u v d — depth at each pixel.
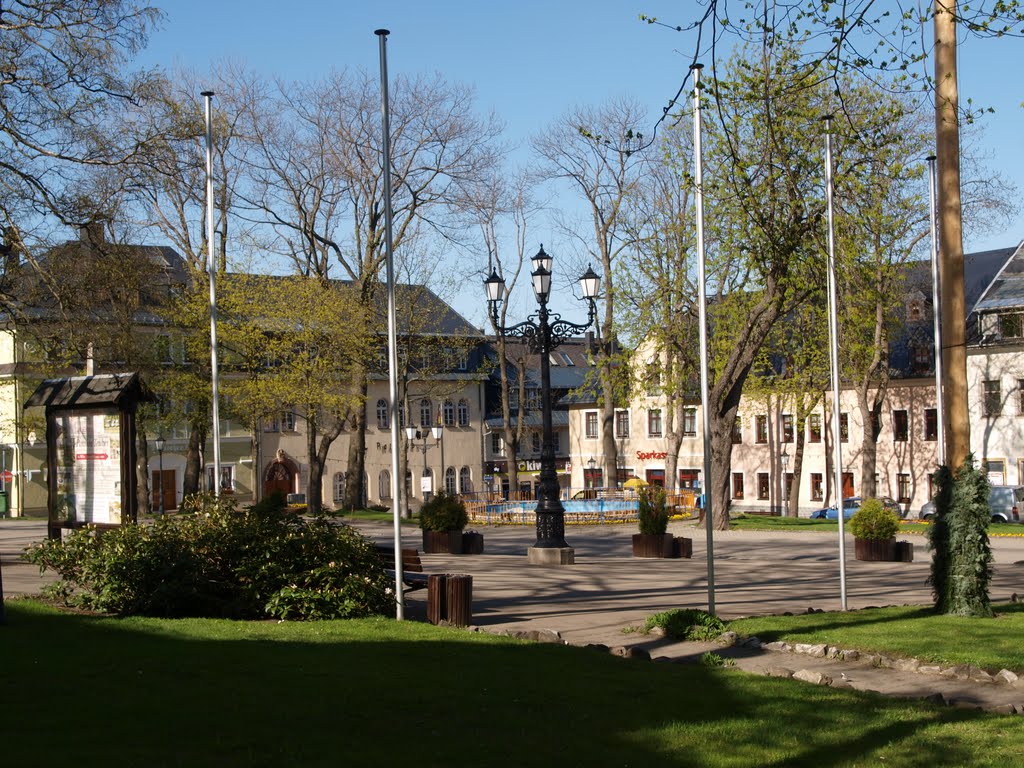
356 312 45.00
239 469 66.94
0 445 57.50
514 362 78.81
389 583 14.49
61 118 22.58
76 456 19.61
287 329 44.94
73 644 10.48
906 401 60.81
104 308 26.08
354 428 50.34
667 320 41.84
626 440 76.50
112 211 23.66
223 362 45.53
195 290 44.16
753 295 37.22
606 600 16.97
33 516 57.53
